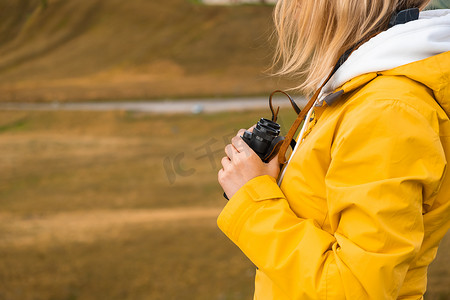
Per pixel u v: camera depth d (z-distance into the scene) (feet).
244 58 346.95
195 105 267.80
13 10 431.84
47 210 119.34
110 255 74.13
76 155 179.83
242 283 59.26
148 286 61.72
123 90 304.50
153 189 135.13
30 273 68.13
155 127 231.91
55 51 388.78
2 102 287.89
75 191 137.90
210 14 405.18
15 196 133.80
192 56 359.05
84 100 291.17
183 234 82.33
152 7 419.74
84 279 65.67
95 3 431.02
